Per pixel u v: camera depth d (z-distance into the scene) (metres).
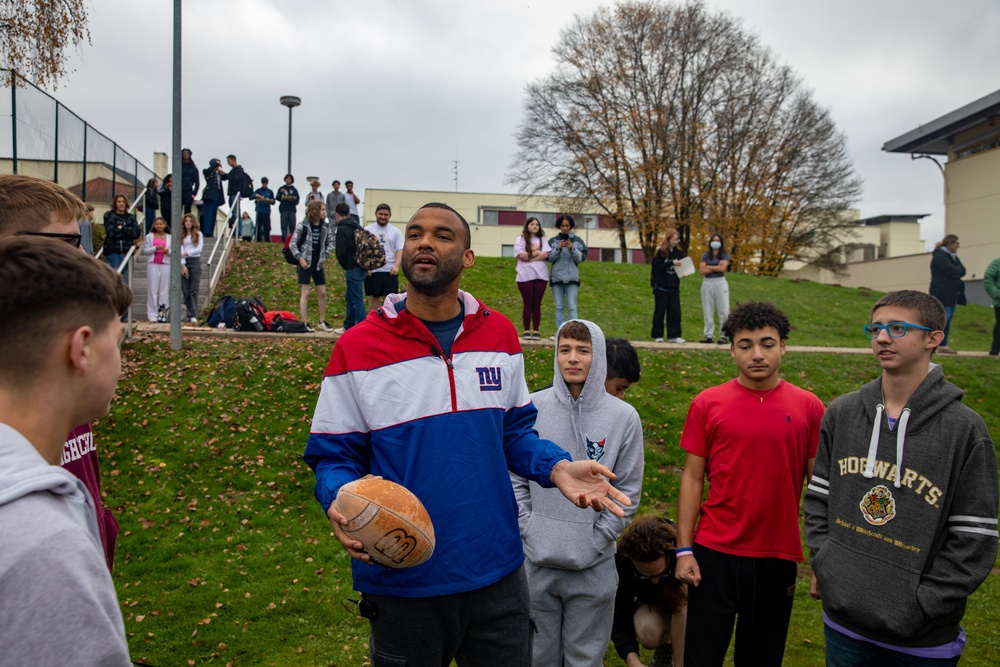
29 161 12.89
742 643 3.45
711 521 3.48
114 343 1.44
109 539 2.19
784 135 30.33
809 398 3.57
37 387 1.32
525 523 3.45
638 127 30.05
